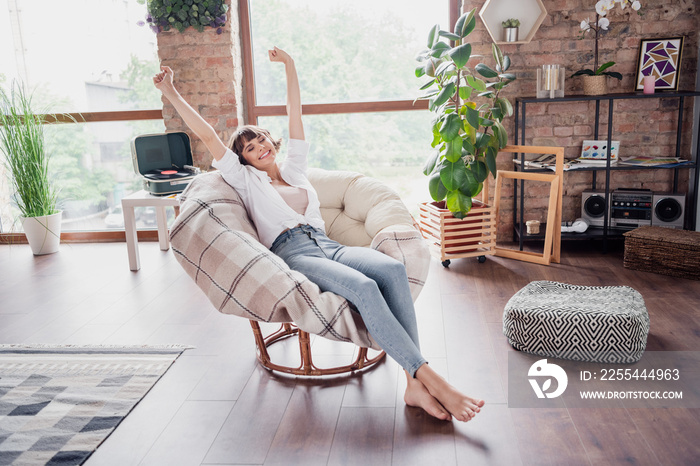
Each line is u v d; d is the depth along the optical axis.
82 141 4.65
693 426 1.99
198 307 3.25
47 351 2.75
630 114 4.16
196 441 2.02
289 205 2.60
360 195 2.79
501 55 3.82
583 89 3.95
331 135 4.55
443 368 2.46
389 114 4.48
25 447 1.99
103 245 4.61
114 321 3.10
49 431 2.08
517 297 2.77
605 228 3.95
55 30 4.51
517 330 2.58
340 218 2.84
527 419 2.07
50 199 4.41
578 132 4.21
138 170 4.02
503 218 4.36
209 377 2.47
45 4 4.48
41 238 4.37
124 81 4.55
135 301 3.38
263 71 4.52
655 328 2.76
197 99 4.39
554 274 3.58
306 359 2.40
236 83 4.38
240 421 2.13
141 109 4.58
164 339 2.85
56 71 4.56
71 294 3.54
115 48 4.51
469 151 3.57
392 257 2.42
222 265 2.27
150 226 4.78
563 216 4.35
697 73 4.00
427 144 4.50
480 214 3.80
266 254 2.27
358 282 2.17
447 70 3.55
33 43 4.54
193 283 3.64
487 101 4.14
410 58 4.39
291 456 1.92
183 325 3.02
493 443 1.94
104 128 4.63
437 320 2.95
